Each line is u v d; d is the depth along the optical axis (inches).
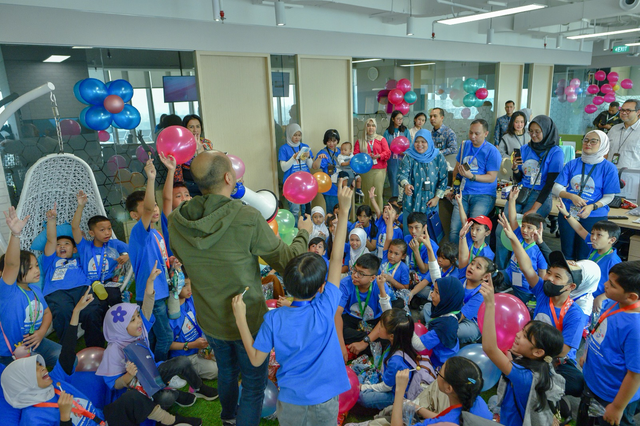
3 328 103.2
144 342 98.0
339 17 239.9
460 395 68.7
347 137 260.5
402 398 74.0
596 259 120.3
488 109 336.2
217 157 66.1
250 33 210.5
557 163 162.1
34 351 107.3
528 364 74.0
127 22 175.9
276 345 66.6
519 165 175.9
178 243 67.6
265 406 95.6
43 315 108.9
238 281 66.4
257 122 223.3
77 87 159.3
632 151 191.3
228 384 76.5
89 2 166.1
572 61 392.8
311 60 236.2
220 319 69.2
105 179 183.3
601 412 81.9
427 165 184.7
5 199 158.1
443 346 102.2
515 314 95.0
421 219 145.9
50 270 127.9
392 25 263.9
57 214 145.1
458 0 240.5
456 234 180.9
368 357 116.4
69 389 86.4
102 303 131.3
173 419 93.0
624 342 76.4
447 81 304.8
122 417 85.7
